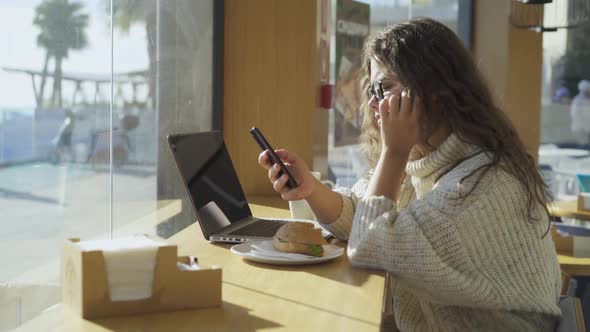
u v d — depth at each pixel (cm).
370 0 388
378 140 181
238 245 149
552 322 142
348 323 100
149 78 190
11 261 117
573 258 264
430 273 129
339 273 132
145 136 188
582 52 502
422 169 147
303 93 258
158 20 196
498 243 132
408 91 144
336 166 352
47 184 130
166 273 102
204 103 246
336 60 341
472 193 131
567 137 506
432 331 146
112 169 164
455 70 145
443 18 488
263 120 259
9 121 115
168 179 208
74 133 142
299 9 256
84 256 97
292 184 160
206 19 245
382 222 133
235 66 259
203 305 105
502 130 141
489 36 488
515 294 134
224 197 183
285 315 103
